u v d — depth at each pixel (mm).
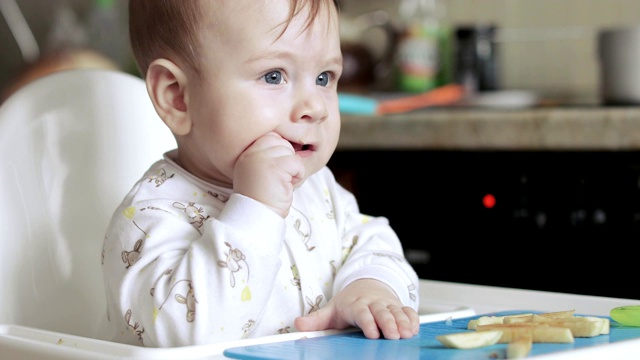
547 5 2494
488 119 1850
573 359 649
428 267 1927
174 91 938
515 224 1840
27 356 769
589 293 1774
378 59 2539
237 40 887
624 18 2400
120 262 878
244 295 813
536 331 714
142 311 826
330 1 929
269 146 880
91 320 1067
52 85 1118
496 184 1855
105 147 1137
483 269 1874
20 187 1051
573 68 2463
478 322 815
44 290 1039
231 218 832
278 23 886
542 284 1815
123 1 2609
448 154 1904
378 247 1008
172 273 823
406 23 2584
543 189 1815
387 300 869
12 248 1026
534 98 2330
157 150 1182
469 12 2592
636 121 1727
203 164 937
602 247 1765
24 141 1071
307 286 946
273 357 680
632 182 1738
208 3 897
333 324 868
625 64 1951
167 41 931
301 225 990
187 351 710
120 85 1171
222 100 895
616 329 786
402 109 2154
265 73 895
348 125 1986
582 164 1780
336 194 1053
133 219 887
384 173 1971
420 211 1930
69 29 2561
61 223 1073
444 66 2520
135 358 697
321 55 910
